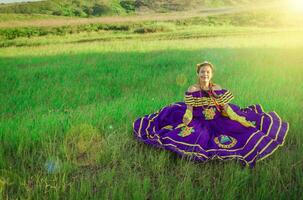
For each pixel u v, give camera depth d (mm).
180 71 10164
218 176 4418
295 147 5133
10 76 9953
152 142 5016
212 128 5141
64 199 3990
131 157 4891
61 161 4793
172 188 4188
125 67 11000
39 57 13141
